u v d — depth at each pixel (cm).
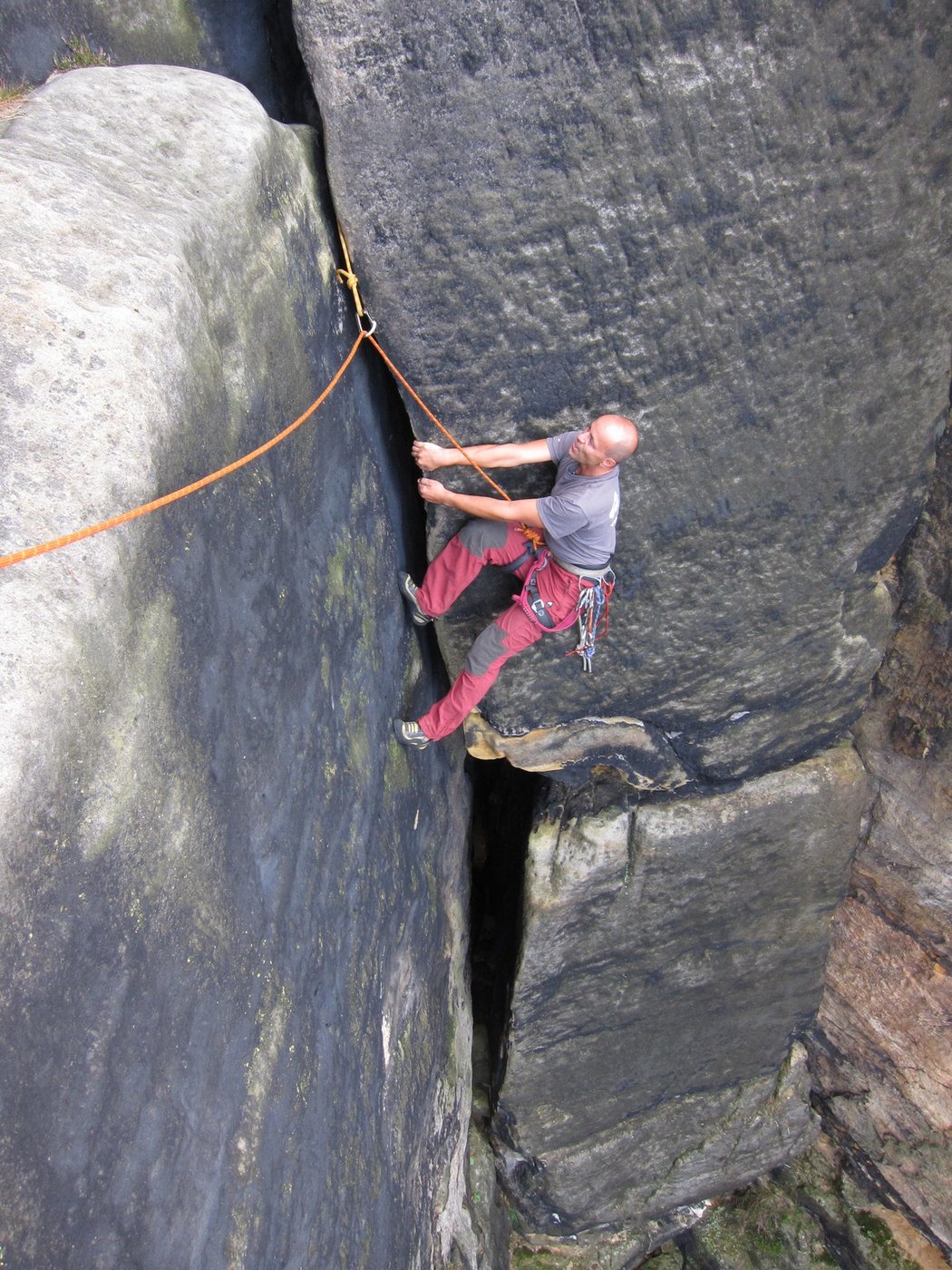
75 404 191
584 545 382
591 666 484
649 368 394
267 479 282
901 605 543
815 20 326
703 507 443
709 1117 775
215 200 256
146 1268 222
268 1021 289
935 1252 765
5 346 186
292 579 307
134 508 198
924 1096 717
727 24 322
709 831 598
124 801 199
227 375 251
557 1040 680
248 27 343
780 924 666
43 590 176
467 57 312
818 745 593
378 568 411
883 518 474
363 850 402
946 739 566
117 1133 204
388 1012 459
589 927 624
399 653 452
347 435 362
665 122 336
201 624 237
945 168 369
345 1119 376
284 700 301
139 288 211
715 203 357
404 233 342
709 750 564
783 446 432
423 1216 533
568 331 376
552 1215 773
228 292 255
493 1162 751
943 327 413
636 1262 820
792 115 344
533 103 323
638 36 317
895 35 334
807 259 379
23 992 170
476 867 753
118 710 196
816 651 525
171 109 271
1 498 176
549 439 386
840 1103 778
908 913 658
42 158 228
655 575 464
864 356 412
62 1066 182
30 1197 176
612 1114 739
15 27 307
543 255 356
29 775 167
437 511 423
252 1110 276
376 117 318
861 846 654
